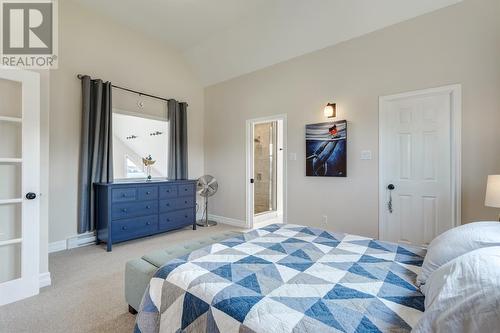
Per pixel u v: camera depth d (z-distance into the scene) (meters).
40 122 2.20
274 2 3.33
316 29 3.45
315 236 2.02
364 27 3.18
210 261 1.49
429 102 2.85
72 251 3.21
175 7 3.46
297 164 3.86
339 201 3.46
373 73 3.16
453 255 1.17
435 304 0.84
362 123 3.26
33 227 2.12
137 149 4.12
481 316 0.70
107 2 3.38
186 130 4.76
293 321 0.93
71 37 3.38
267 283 1.21
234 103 4.69
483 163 2.51
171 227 4.03
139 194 3.59
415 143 2.94
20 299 2.05
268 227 2.30
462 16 2.61
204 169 5.20
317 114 3.65
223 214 4.91
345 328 0.88
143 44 4.20
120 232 3.37
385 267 1.41
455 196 2.65
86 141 3.40
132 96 4.06
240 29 3.93
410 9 2.85
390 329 0.88
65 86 3.33
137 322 1.35
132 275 1.83
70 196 3.38
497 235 1.18
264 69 4.26
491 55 2.47
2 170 2.05
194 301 1.16
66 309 1.94
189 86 4.95
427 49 2.80
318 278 1.27
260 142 5.45
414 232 2.94
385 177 3.12
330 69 3.52
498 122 2.44
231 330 0.98
